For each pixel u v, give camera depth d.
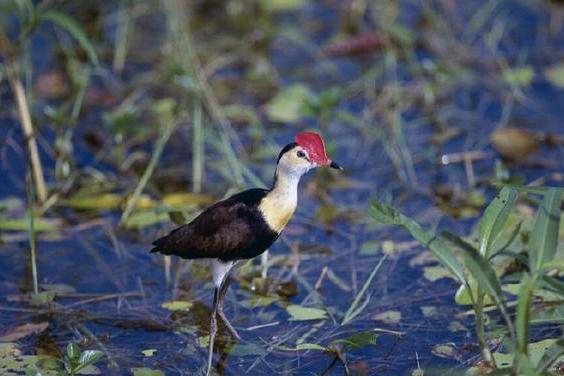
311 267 11.40
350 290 10.92
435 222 12.12
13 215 12.31
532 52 15.73
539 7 16.70
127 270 11.42
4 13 15.38
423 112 14.52
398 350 9.82
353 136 14.08
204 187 12.97
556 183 12.75
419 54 15.75
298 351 9.86
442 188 12.88
